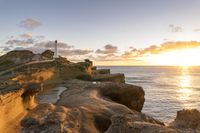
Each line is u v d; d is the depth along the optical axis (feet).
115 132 46.37
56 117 77.56
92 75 268.41
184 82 584.81
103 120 88.22
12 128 77.56
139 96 160.45
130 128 45.55
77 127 76.07
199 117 70.90
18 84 96.12
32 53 239.09
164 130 44.75
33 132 70.13
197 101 291.79
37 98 129.90
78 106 103.30
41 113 86.74
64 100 120.98
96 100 118.21
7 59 212.64
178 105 261.65
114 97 156.04
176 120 71.87
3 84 96.48
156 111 226.58
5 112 78.79
